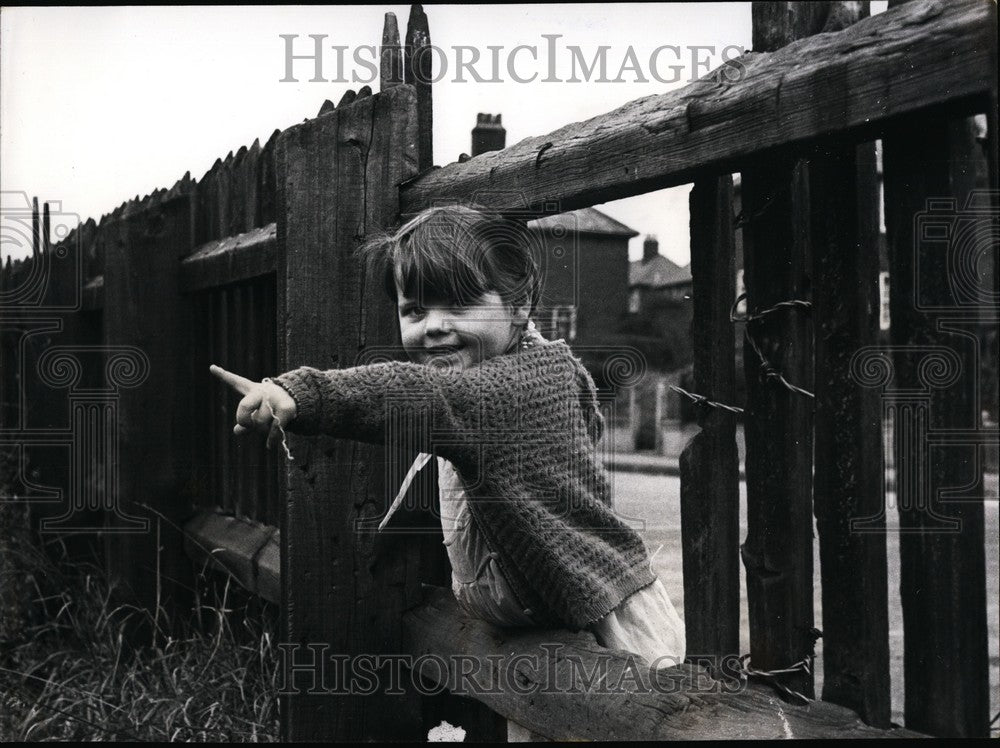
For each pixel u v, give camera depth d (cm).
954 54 108
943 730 118
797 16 136
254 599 288
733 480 148
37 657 311
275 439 137
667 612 174
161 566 334
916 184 119
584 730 149
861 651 127
